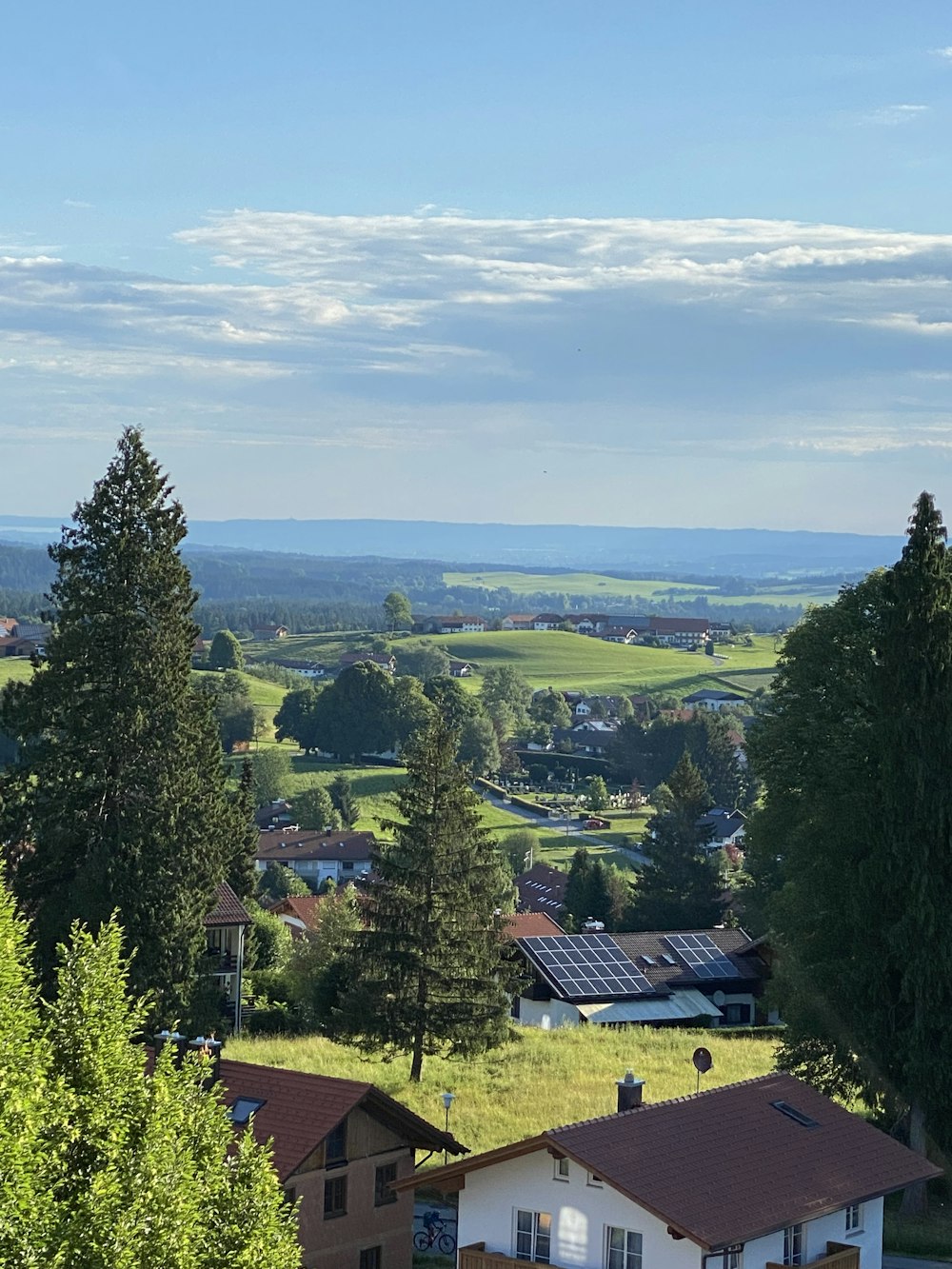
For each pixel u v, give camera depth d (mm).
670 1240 32031
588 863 140875
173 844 57688
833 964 48250
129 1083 25531
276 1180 26141
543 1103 55531
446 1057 60656
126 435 61719
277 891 160250
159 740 59281
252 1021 75250
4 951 25688
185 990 57344
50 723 59656
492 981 60406
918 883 46938
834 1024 48562
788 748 51406
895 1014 48094
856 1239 35938
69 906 56500
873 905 48062
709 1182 33219
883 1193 35406
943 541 48406
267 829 198875
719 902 129000
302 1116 39562
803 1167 35219
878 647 49031
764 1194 33375
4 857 58375
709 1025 88625
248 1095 41156
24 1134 22062
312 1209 38844
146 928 56531
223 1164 26141
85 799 58688
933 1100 46750
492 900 61656
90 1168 23625
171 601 61219
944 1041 46562
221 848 61375
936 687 47688
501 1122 52844
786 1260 33969
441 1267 41688
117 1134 24125
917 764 47281
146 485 61375
